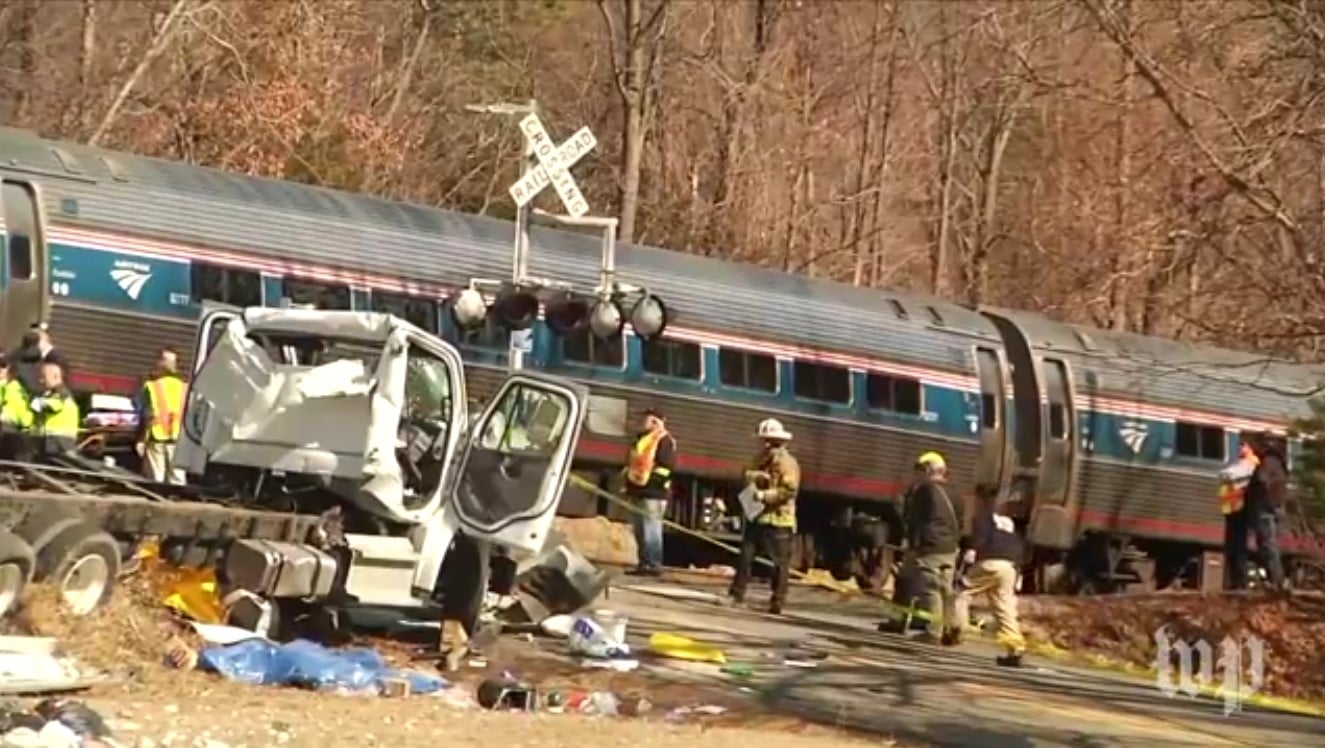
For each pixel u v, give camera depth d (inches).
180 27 5851.4
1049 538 5083.7
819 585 4104.3
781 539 3388.3
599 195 7081.7
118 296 3668.8
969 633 3538.4
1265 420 5467.5
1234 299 3499.0
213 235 3801.7
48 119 5954.7
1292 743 2504.9
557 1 7775.6
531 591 2684.5
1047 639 3784.5
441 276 4097.0
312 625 2359.7
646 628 2915.8
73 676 1879.9
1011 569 3093.0
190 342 3745.1
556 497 2399.1
